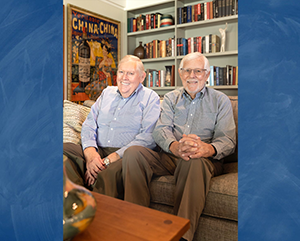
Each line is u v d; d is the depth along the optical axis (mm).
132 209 965
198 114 1002
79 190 872
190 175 1000
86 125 1315
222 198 929
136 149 1141
